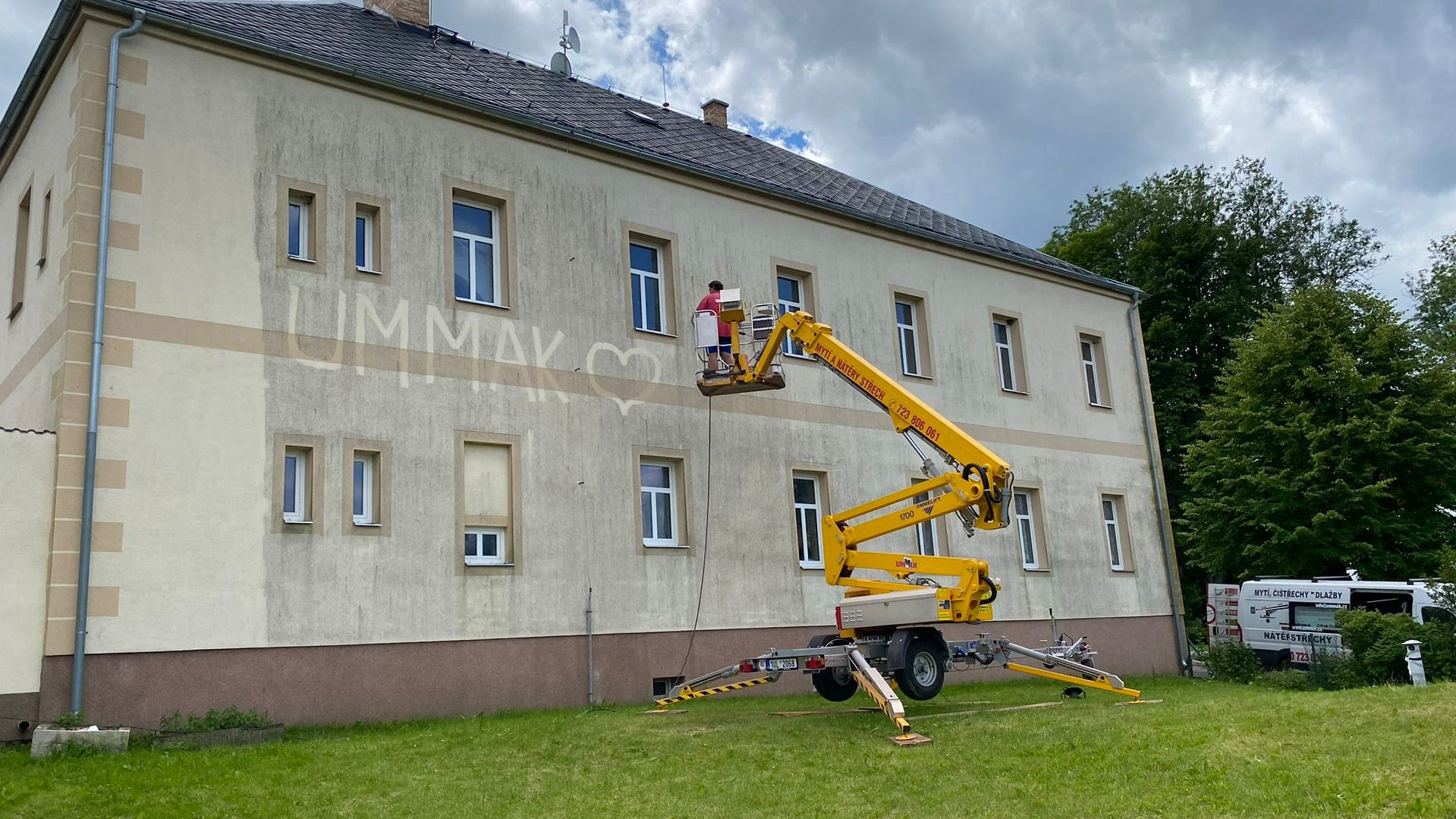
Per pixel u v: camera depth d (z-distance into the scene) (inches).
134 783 395.2
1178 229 1649.9
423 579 601.6
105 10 555.5
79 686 490.3
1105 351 1079.6
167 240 553.0
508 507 645.3
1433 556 1039.6
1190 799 362.9
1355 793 358.9
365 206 625.3
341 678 564.1
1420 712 457.7
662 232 758.5
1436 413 1077.8
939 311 930.1
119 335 530.6
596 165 733.9
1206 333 1622.8
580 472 676.7
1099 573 994.7
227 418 553.3
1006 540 923.4
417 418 617.0
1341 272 1667.1
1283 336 1144.2
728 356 678.5
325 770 426.3
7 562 491.2
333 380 591.5
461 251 668.7
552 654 641.6
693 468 732.7
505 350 660.1
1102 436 1045.2
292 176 599.8
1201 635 1466.5
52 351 542.9
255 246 579.8
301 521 573.9
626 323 721.6
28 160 633.6
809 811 368.5
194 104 574.6
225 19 625.0
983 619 569.9
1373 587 936.9
